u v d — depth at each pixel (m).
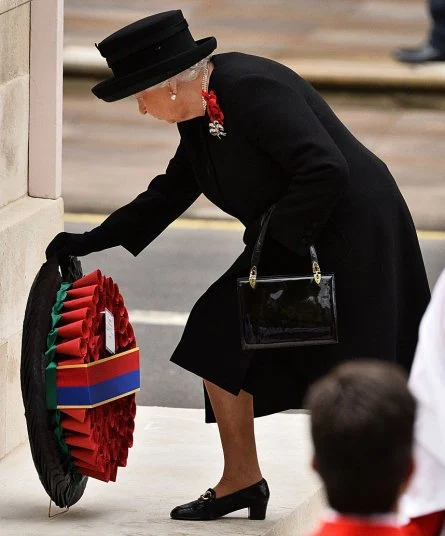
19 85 18.78
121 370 16.20
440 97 52.16
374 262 15.23
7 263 18.19
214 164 15.46
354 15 63.66
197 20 61.78
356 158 15.45
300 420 21.02
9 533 15.79
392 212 15.48
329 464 8.73
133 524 16.22
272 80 14.92
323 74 52.66
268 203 15.34
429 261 32.47
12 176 18.89
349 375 8.91
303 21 62.31
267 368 15.80
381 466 8.66
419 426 11.07
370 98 52.31
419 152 45.00
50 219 19.34
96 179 40.41
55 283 16.12
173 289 30.20
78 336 15.64
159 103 15.29
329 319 15.02
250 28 60.62
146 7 63.91
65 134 45.62
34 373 15.45
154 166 42.34
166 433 20.28
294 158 14.63
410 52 54.41
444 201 38.78
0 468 18.27
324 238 15.19
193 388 24.25
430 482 11.07
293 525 17.03
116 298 16.64
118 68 15.34
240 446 16.23
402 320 15.69
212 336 15.70
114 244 16.89
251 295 15.07
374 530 8.77
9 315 18.38
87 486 17.72
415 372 11.29
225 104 14.95
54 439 15.73
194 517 16.34
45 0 18.81
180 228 35.00
